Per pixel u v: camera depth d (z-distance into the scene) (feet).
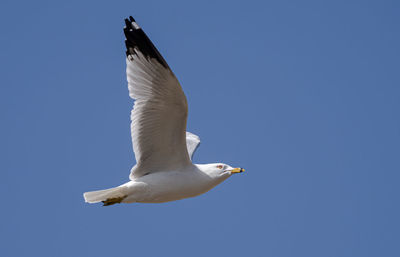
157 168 43.98
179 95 40.19
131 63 41.86
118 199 43.11
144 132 42.50
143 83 41.39
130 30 41.11
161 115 41.60
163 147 43.01
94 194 43.11
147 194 43.29
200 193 44.86
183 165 43.91
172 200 44.42
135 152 43.29
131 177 44.37
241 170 45.37
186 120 41.37
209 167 44.86
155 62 40.09
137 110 42.06
